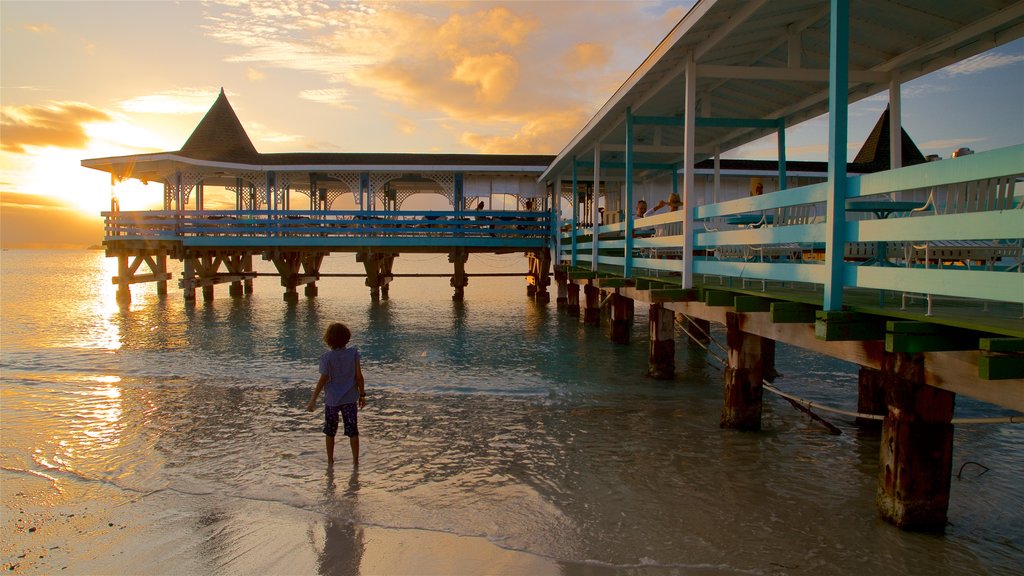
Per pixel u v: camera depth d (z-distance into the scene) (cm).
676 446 705
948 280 382
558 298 2197
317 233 2238
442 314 2022
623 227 1151
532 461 665
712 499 560
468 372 1109
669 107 1080
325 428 657
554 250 2162
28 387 1003
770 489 580
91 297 2867
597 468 641
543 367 1153
